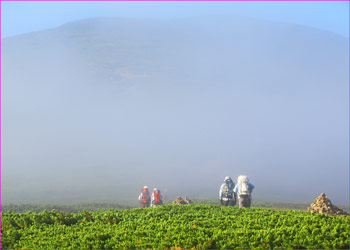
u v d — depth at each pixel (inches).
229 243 428.8
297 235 442.9
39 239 464.4
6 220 524.1
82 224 529.7
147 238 450.0
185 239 441.4
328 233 445.7
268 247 425.4
